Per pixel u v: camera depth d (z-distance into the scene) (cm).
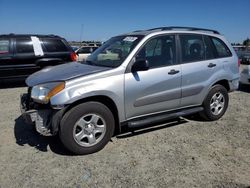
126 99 451
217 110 593
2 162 408
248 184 352
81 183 355
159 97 488
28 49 968
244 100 802
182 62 520
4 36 948
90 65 486
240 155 432
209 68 555
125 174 376
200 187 346
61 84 405
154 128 545
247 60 2109
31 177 369
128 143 475
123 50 484
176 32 523
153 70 478
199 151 446
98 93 421
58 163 405
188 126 560
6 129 541
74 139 418
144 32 513
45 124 419
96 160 415
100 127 437
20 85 1026
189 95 533
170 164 403
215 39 586
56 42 1017
